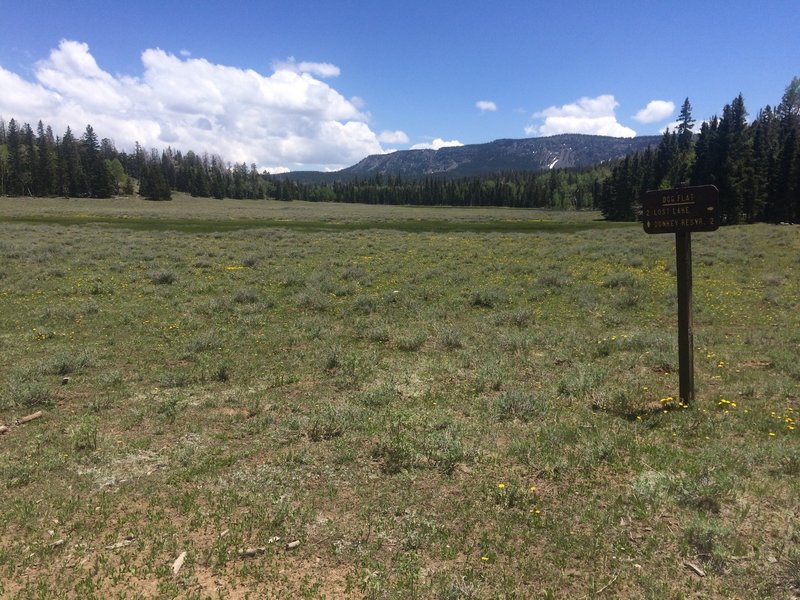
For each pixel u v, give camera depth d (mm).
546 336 10492
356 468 5352
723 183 65562
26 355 9453
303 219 72188
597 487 4836
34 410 6992
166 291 15500
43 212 74250
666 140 91750
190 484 5105
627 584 3574
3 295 14562
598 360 8961
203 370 8633
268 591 3623
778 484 4688
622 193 87375
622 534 4105
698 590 3480
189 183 157875
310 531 4312
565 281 16922
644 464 5176
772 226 49844
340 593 3588
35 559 3955
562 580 3621
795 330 10938
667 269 20219
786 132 81562
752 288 16344
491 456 5504
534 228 55844
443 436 5820
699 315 12625
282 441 6004
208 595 3561
